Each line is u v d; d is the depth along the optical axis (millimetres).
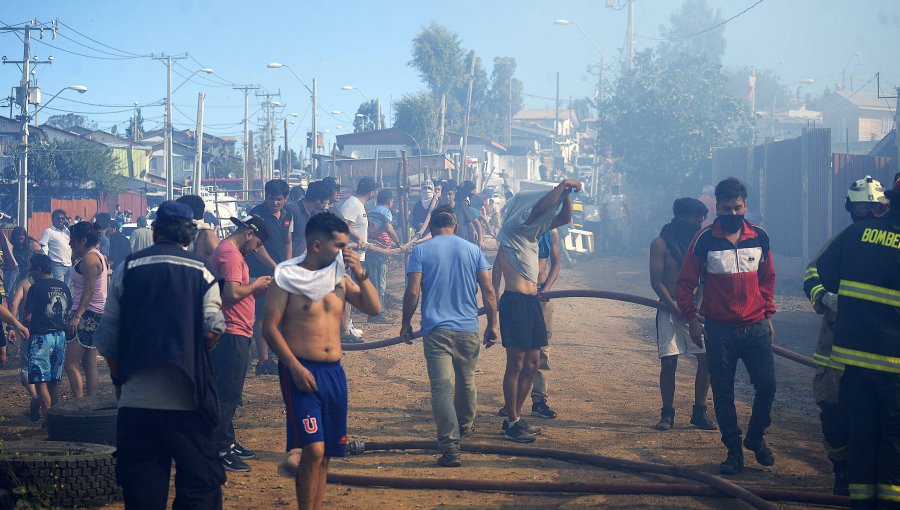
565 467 6867
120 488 6027
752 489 5918
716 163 27844
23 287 9922
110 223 18969
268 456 7281
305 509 5145
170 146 55031
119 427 4664
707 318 6977
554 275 8766
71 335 8633
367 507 5852
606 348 13570
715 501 5965
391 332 14500
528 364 7859
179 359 4543
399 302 18219
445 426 6910
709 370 6965
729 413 6820
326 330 5227
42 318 8703
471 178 45000
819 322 16078
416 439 7758
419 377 11031
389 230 15656
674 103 33062
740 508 5820
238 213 41688
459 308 7297
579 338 14539
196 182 51438
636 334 15266
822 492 6195
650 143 33062
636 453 7328
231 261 6773
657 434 8062
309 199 11766
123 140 79688
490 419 8695
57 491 5824
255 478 6602
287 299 5176
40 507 5633
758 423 6898
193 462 4660
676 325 8266
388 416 8789
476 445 7371
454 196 18594
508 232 7816
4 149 59531
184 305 4633
